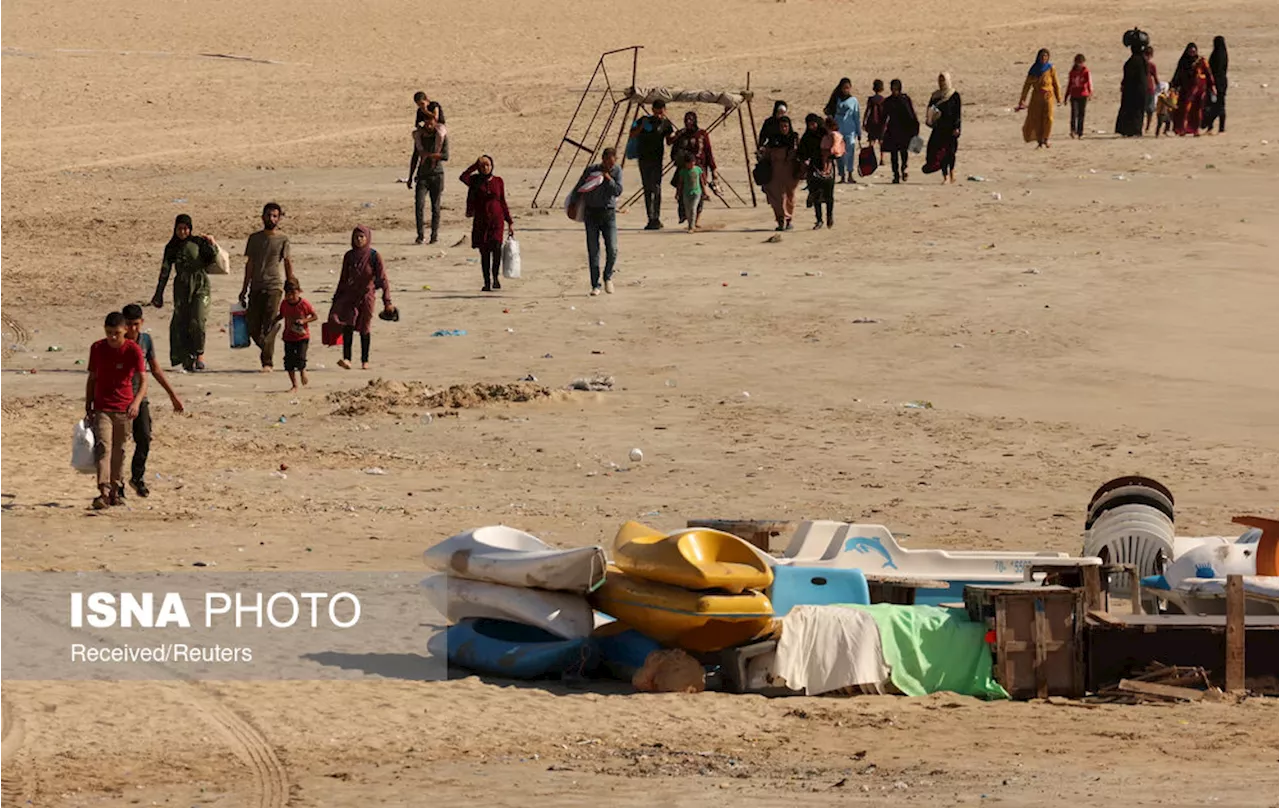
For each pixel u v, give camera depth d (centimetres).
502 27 16775
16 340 6425
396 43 16025
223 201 9712
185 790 2123
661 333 6309
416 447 4762
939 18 16888
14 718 2416
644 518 3938
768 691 2770
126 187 10312
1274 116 11462
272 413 5194
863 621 2795
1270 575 3225
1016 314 6488
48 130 12312
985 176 9775
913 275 7225
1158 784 2109
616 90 13588
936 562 3130
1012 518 3975
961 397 5369
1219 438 4834
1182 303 6644
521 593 2861
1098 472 4459
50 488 4200
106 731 2378
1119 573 3189
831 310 6625
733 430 4947
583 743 2416
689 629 2772
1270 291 6850
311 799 2077
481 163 7100
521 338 6275
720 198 9231
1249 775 2180
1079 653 2811
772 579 2867
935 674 2806
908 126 9581
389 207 9419
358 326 5844
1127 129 11006
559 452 4700
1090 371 5662
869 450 4712
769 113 12400
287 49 15712
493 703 2609
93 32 16288
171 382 5675
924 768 2259
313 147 11712
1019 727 2558
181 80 14238
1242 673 2812
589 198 6950
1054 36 15400
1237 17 16012
